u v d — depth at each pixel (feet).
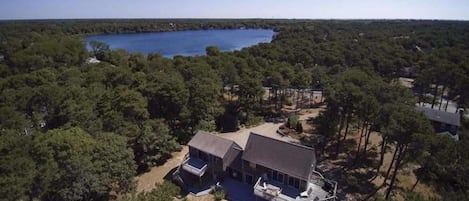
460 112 199.21
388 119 119.34
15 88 194.90
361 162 147.13
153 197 115.34
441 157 102.94
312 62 344.49
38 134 115.44
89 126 135.54
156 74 200.75
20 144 102.42
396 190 124.06
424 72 236.02
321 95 258.57
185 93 165.99
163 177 138.00
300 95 261.03
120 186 120.57
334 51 356.18
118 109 147.23
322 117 179.42
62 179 96.99
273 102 239.91
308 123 198.29
